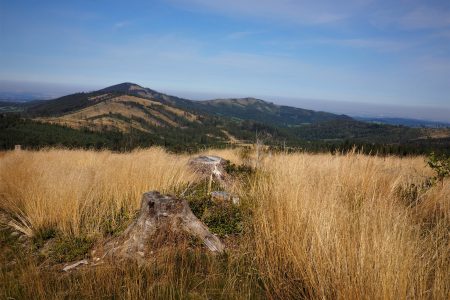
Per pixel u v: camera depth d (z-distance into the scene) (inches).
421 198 189.9
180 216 152.4
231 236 168.6
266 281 118.4
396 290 91.4
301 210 143.6
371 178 205.9
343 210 138.4
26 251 163.6
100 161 342.3
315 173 234.8
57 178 231.8
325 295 101.1
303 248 118.7
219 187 274.1
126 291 111.1
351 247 108.7
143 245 141.3
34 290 116.6
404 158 428.5
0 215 222.4
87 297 110.0
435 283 93.8
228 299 109.3
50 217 193.3
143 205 154.6
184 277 121.7
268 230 141.5
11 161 340.2
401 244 102.3
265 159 328.2
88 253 155.8
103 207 209.6
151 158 309.9
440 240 128.3
